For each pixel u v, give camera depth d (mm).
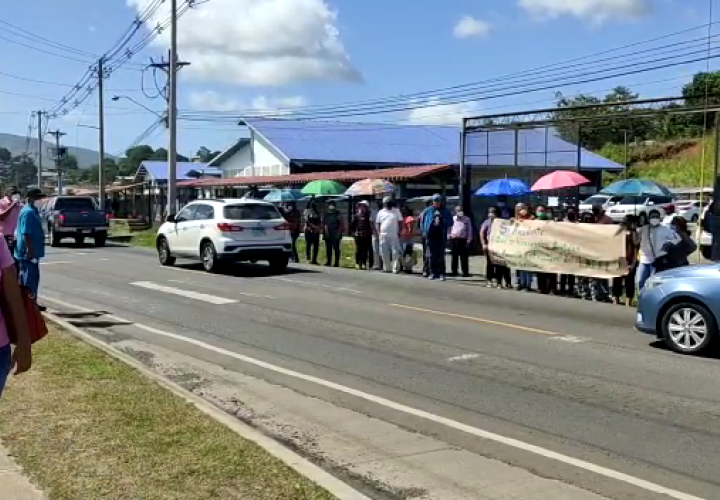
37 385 7500
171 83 32094
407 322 12312
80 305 14320
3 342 4047
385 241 20500
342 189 27828
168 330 11773
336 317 12828
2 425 6219
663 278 10320
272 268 20906
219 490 4922
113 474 5164
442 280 18625
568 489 5434
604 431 6754
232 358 9805
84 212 31703
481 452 6246
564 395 7941
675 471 5781
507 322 12344
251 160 48906
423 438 6617
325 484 5129
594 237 15406
